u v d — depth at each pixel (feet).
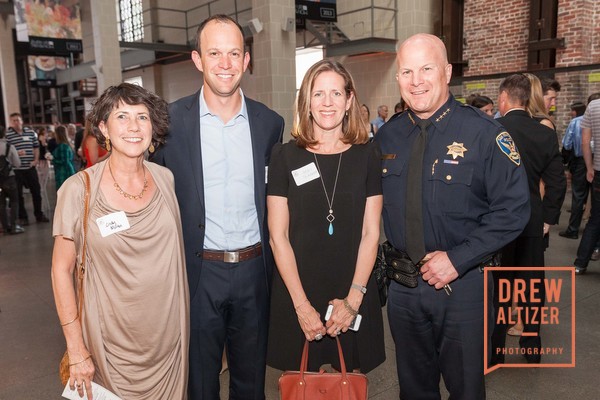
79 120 63.62
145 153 5.88
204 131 6.11
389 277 5.99
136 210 4.97
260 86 28.25
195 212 5.95
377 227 5.73
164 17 45.75
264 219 6.24
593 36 25.62
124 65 45.27
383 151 6.04
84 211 4.84
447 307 5.61
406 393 6.29
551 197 8.32
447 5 30.63
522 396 8.04
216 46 5.73
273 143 6.47
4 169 20.83
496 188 5.30
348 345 5.96
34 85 52.95
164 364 5.27
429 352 6.11
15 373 9.28
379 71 33.81
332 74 5.55
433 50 5.38
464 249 5.28
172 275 5.20
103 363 5.01
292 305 5.90
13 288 14.26
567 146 17.61
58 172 24.50
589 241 13.50
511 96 8.29
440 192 5.47
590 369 8.84
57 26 40.22
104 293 4.96
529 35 26.81
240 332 6.38
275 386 8.63
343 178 5.70
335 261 5.76
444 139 5.53
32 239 20.44
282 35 27.50
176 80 46.44
